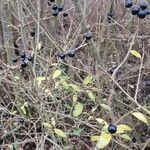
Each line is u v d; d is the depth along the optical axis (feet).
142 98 1.45
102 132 0.82
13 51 1.62
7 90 1.54
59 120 1.33
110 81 1.28
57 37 1.66
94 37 1.45
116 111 1.35
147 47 1.55
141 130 1.36
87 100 1.33
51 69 1.32
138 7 0.92
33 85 1.15
